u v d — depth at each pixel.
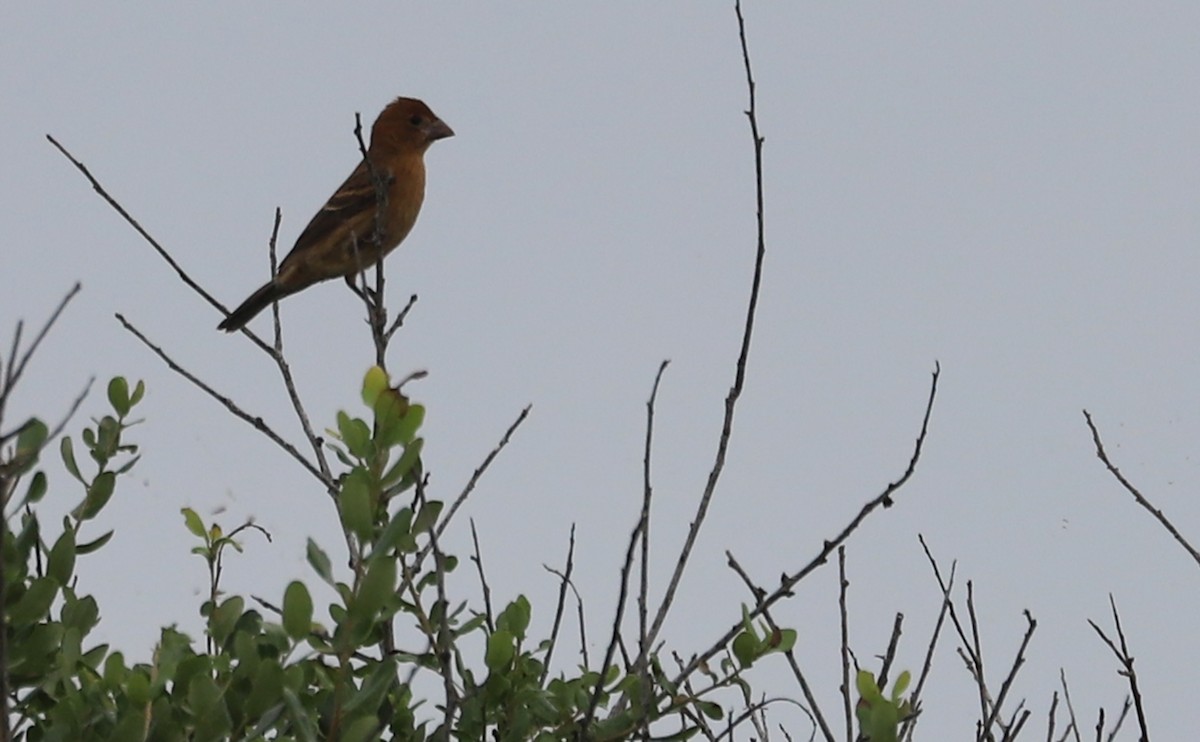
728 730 8.55
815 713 8.60
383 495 7.73
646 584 8.79
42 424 7.98
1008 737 8.48
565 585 9.17
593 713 8.29
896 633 8.95
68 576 8.10
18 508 7.81
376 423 7.55
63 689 8.00
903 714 8.29
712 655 8.86
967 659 9.22
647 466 8.73
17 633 7.74
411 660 8.13
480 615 8.66
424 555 8.47
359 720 7.11
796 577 9.06
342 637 7.10
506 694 8.77
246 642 7.38
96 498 8.72
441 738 8.02
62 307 5.88
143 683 7.30
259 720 7.14
